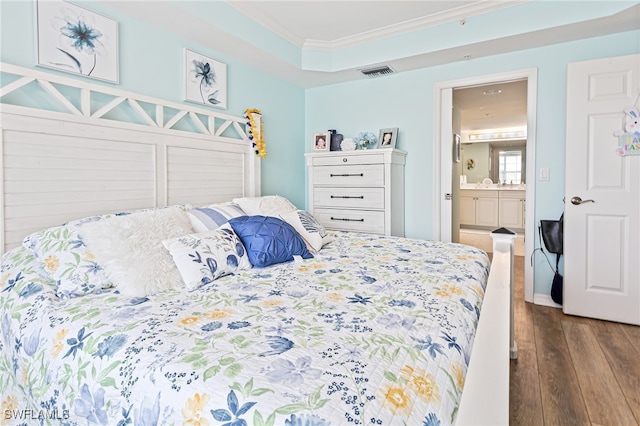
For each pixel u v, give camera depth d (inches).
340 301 47.3
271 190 133.6
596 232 102.7
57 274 52.0
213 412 27.1
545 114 112.6
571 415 61.6
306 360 31.9
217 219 77.6
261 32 108.0
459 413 21.4
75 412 36.3
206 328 39.3
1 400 49.1
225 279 59.6
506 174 298.5
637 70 95.3
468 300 48.3
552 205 113.7
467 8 105.1
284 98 140.0
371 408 25.9
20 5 65.4
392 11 106.1
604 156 100.4
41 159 65.7
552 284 114.1
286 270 64.6
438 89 128.0
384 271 61.9
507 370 26.1
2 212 60.8
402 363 31.7
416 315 41.8
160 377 31.2
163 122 90.4
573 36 103.5
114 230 58.4
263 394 27.5
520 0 99.9
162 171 87.9
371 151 125.0
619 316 101.0
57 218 68.2
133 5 79.9
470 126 270.7
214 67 106.7
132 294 51.1
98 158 74.6
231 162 109.4
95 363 36.1
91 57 75.8
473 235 245.8
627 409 62.8
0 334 50.4
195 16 86.1
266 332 38.0
